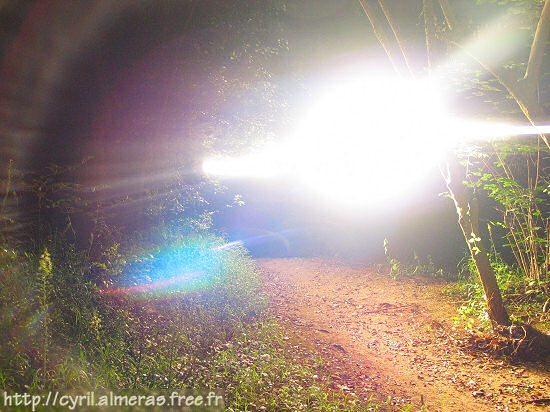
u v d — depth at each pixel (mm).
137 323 5930
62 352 4496
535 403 5902
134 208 8484
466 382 6703
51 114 7621
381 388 6469
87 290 5836
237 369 5707
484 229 13531
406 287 12305
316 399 5574
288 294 11461
